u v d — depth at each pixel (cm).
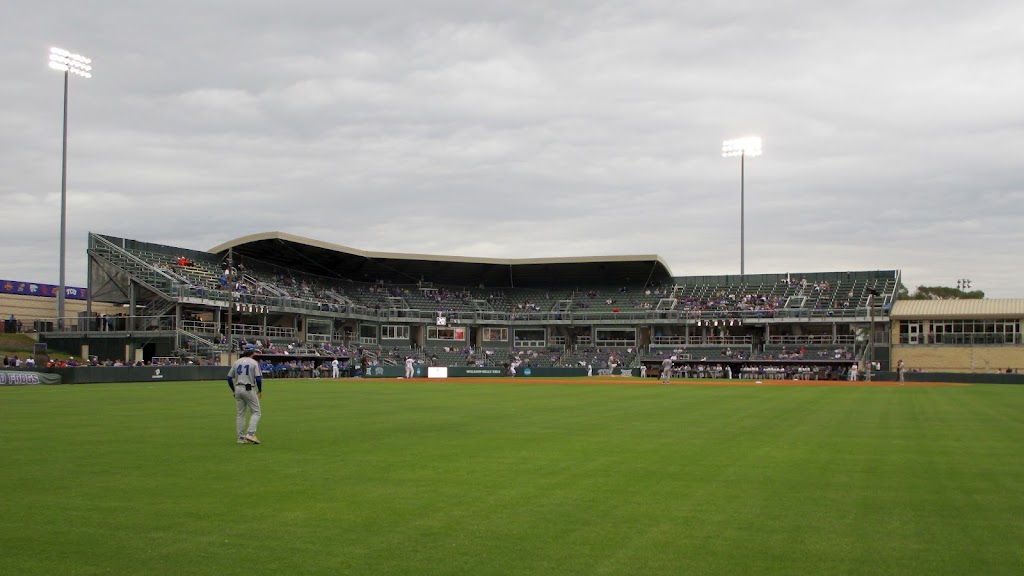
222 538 891
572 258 9400
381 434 1912
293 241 7969
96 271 7119
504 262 9550
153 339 6644
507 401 3338
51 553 835
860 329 8538
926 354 7881
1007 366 7600
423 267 9519
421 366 7969
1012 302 7862
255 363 1730
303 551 841
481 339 9581
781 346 8269
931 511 1023
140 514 1006
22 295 8119
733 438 1823
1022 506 1055
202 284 7300
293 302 7819
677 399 3538
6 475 1291
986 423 2264
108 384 4953
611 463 1415
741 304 8719
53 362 5881
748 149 9181
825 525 948
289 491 1151
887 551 841
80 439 1792
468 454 1538
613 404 3134
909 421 2327
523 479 1248
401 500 1086
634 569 779
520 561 805
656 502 1073
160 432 1945
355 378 7056
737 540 881
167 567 789
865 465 1398
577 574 764
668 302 9238
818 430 2028
